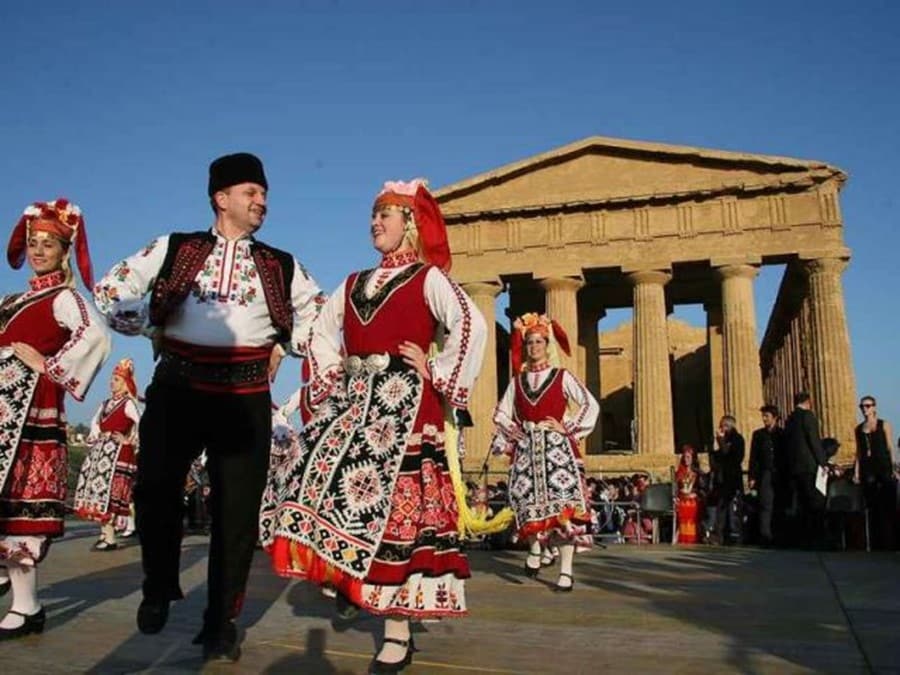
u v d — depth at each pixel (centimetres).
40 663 426
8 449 482
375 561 388
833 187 3584
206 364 438
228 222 460
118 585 774
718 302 4369
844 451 3316
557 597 733
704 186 3678
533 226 3891
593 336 4453
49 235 504
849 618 612
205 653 434
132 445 1239
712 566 1023
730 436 1585
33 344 496
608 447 5384
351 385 425
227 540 438
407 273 435
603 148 3853
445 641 514
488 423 3709
